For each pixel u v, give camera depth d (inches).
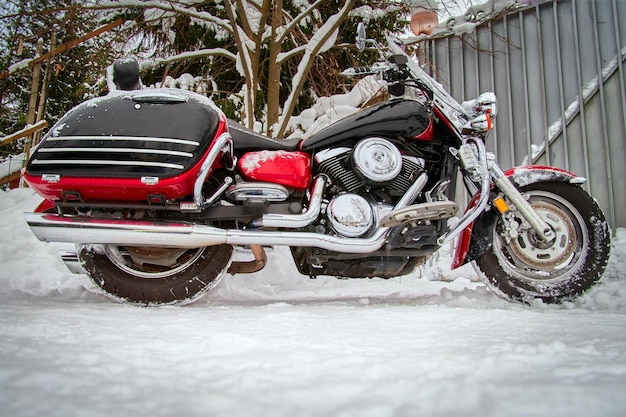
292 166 95.8
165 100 89.6
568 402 23.6
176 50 262.2
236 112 244.7
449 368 33.0
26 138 244.2
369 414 22.3
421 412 22.5
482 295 108.7
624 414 22.0
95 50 232.4
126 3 196.7
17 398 24.3
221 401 24.4
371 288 131.9
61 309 75.7
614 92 156.6
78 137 84.7
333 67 238.5
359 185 97.1
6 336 44.2
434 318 67.9
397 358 37.3
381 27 250.8
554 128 162.2
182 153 84.5
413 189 96.5
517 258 101.8
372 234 94.6
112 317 65.4
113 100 89.4
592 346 39.6
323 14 260.2
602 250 99.3
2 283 124.4
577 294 98.5
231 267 104.7
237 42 185.8
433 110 102.7
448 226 100.9
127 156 83.7
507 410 22.6
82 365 32.7
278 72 204.4
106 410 22.7
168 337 47.4
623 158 154.3
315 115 224.2
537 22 165.0
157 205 88.7
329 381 29.3
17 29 208.4
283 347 42.9
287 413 22.6
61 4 206.8
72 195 86.3
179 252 100.0
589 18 159.6
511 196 98.9
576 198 101.7
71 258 97.5
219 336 46.3
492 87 171.9
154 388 27.4
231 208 94.0
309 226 96.5
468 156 97.7
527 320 65.4
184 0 213.9
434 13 128.5
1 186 263.9
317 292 126.6
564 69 162.1
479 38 176.1
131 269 99.0
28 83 285.4
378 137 97.3
